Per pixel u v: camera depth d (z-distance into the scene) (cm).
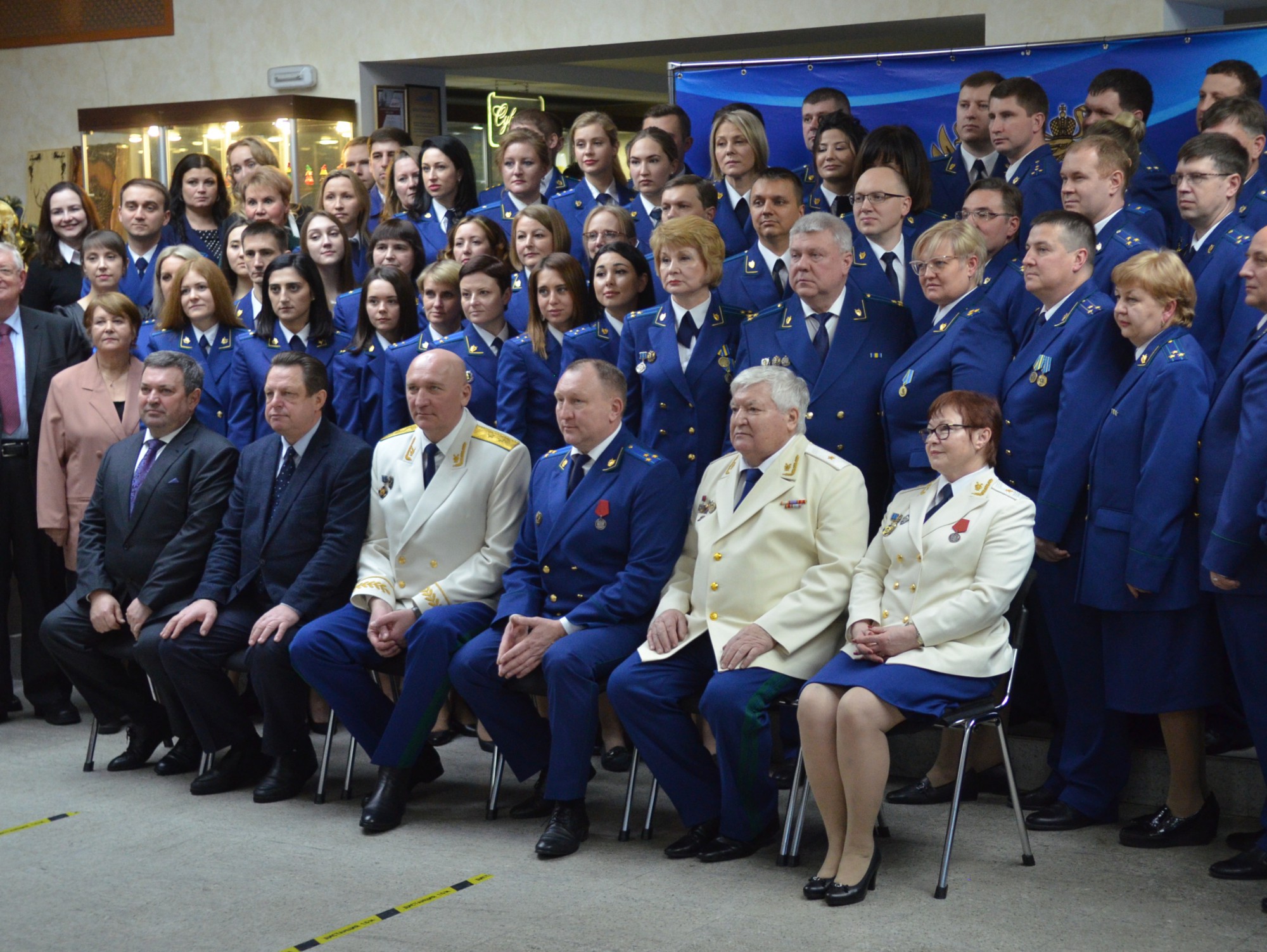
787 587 389
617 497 412
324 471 459
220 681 452
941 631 358
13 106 982
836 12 715
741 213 541
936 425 373
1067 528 390
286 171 851
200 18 913
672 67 616
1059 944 314
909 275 477
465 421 448
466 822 415
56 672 547
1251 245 346
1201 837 377
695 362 455
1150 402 367
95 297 540
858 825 347
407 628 429
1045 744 421
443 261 531
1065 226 393
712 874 366
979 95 548
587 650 392
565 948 318
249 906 350
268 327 538
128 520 481
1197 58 533
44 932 338
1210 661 369
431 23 841
